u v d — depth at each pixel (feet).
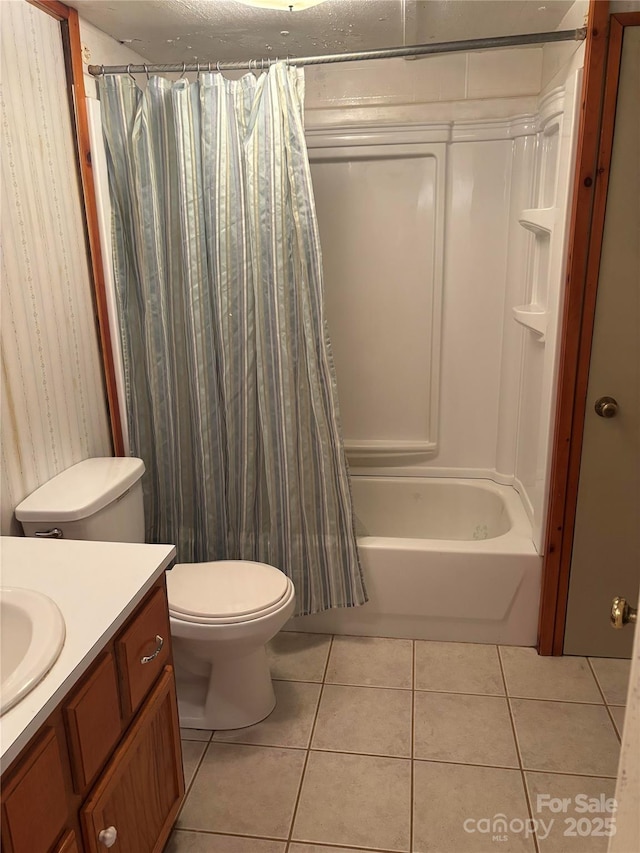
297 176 6.70
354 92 8.71
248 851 5.39
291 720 6.82
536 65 8.29
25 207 5.84
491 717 6.78
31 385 5.99
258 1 5.73
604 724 6.66
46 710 3.35
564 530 7.24
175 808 5.27
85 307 6.95
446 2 6.43
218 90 6.56
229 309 7.06
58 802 3.58
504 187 8.72
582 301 6.56
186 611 6.10
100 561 4.77
